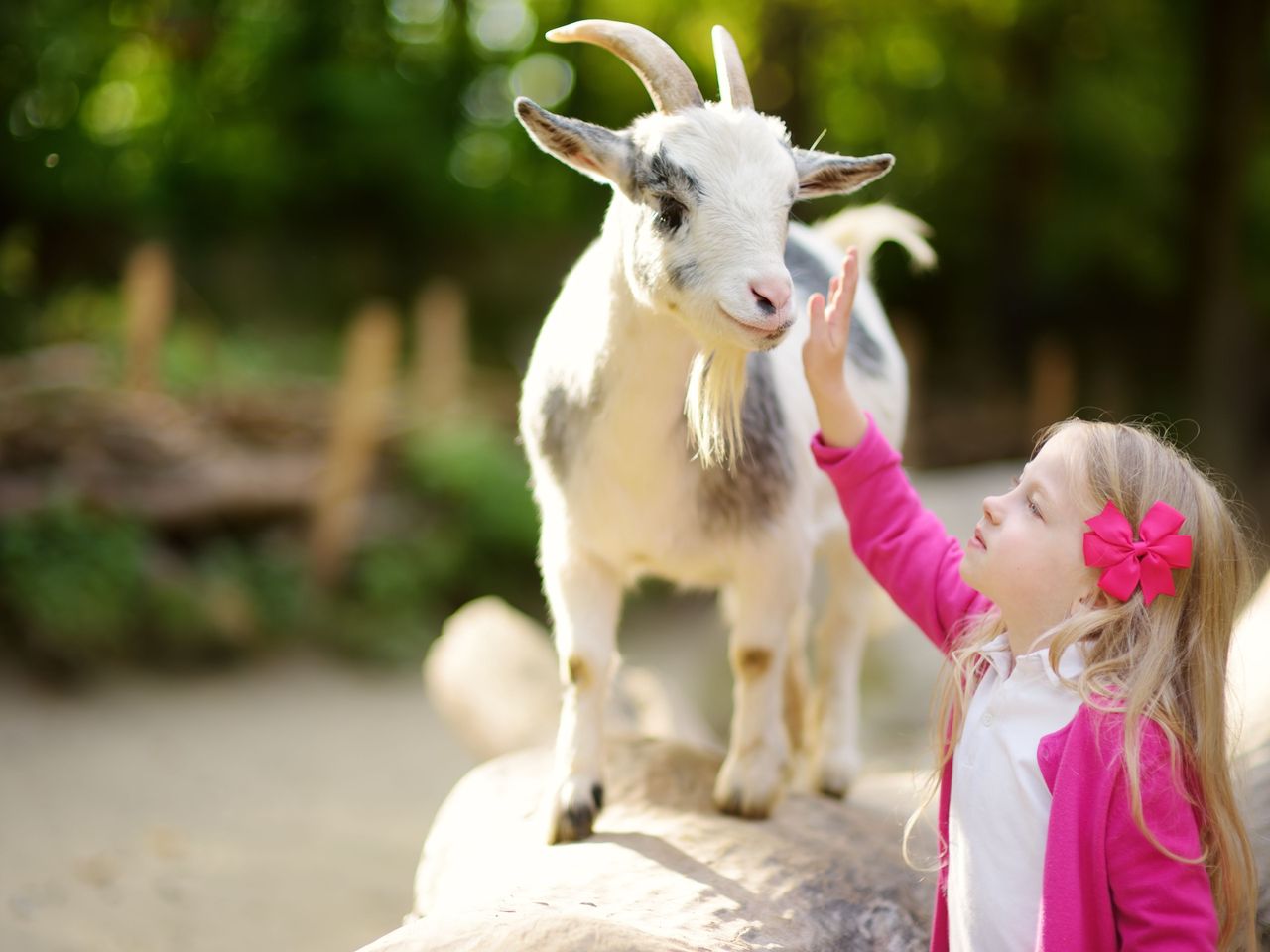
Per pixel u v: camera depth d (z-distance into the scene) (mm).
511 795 2871
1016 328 15047
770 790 2586
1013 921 1673
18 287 10602
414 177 14664
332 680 7086
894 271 15312
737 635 2629
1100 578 1688
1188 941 1557
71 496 6527
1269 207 15734
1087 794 1628
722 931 2074
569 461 2531
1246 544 1818
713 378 2305
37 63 11156
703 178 2178
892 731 4945
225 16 13945
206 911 4043
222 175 14031
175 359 8320
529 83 16188
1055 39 14633
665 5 13125
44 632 6156
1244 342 14398
